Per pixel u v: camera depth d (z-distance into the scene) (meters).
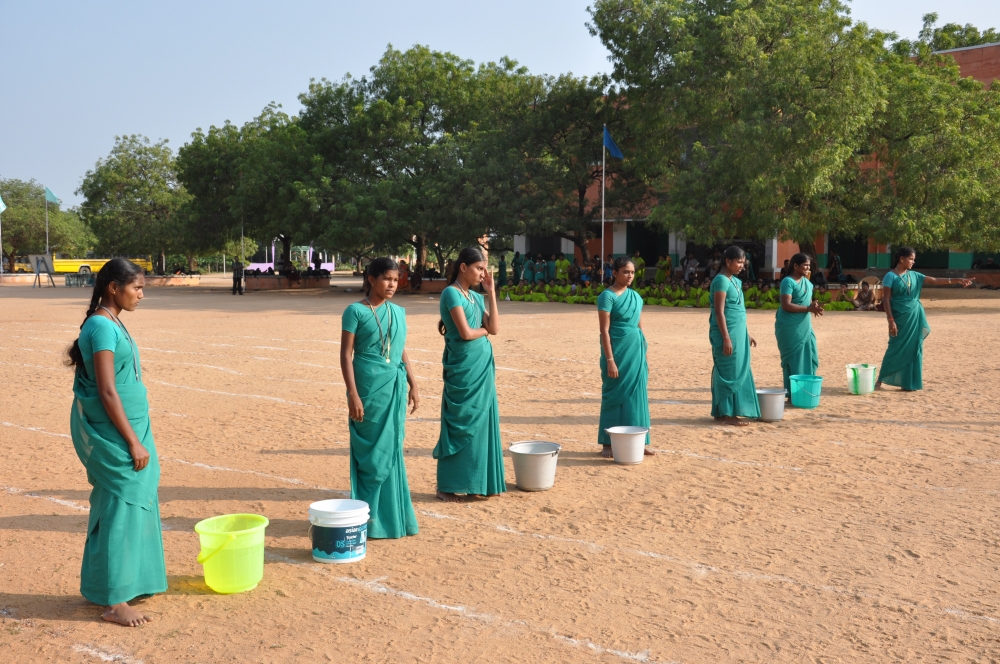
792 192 25.86
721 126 27.55
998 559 5.27
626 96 32.44
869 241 37.12
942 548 5.48
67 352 4.45
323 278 46.12
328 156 39.22
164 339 18.81
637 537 5.75
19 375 13.52
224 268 83.75
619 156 31.27
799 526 5.96
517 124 35.28
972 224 25.77
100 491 4.42
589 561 5.30
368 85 39.81
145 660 3.98
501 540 5.72
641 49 30.06
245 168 41.22
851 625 4.36
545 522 6.11
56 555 5.42
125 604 4.42
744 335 9.34
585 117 34.53
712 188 27.08
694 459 7.93
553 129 34.69
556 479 7.30
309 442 8.74
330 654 4.04
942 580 4.95
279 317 24.95
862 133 25.80
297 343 18.00
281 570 5.18
